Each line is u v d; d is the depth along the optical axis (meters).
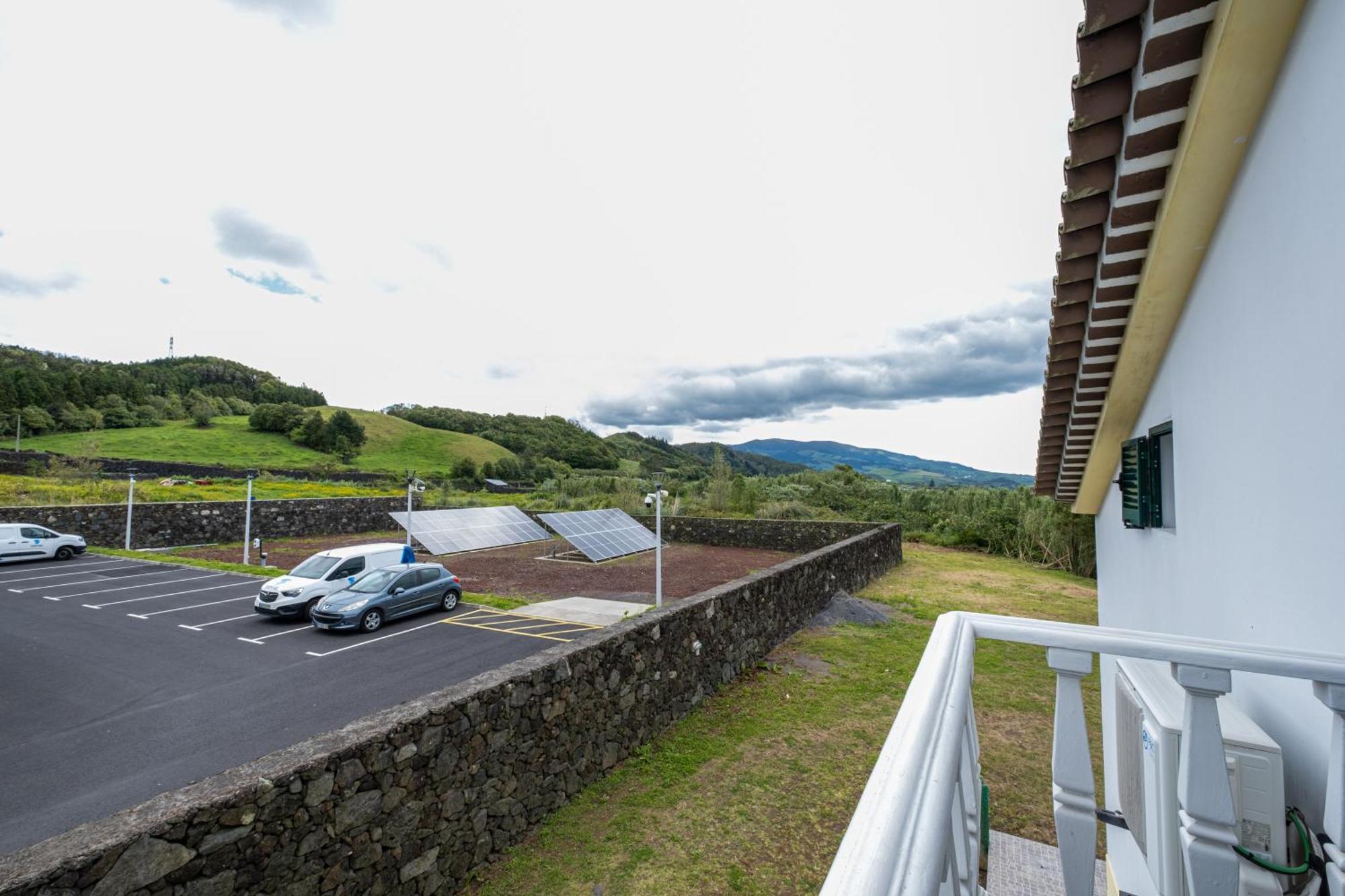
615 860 4.96
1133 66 2.31
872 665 9.66
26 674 9.87
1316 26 1.86
